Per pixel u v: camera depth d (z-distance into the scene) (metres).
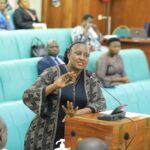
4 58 9.23
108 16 15.98
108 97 8.02
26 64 8.20
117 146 3.67
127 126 3.76
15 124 6.29
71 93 4.50
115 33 14.27
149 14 15.91
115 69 9.66
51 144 4.43
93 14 15.46
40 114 4.36
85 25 11.91
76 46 4.53
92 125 3.74
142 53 11.65
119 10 16.38
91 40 11.55
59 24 14.41
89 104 4.53
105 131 3.67
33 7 13.89
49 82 4.47
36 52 9.74
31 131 4.51
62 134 4.46
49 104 4.48
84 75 4.61
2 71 7.60
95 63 9.76
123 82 9.68
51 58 8.76
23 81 7.95
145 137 3.96
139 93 9.02
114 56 9.76
